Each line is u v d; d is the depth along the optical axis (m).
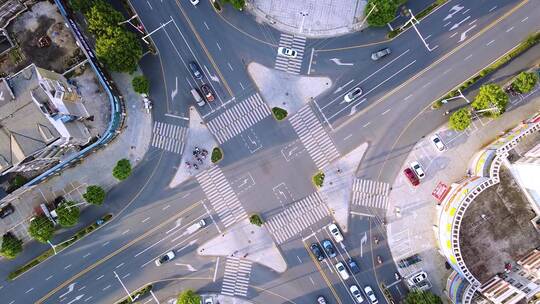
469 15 87.00
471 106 87.31
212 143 88.25
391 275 88.75
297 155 88.12
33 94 71.69
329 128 87.88
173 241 89.06
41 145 72.19
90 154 87.88
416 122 87.75
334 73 87.44
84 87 83.88
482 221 81.75
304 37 87.19
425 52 87.38
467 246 81.88
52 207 87.69
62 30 83.38
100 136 84.00
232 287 89.19
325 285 89.25
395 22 87.00
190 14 87.31
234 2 83.12
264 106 87.75
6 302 89.62
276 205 88.56
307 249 89.00
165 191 88.69
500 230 81.44
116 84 87.00
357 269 88.56
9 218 87.94
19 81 72.38
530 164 76.19
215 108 87.94
